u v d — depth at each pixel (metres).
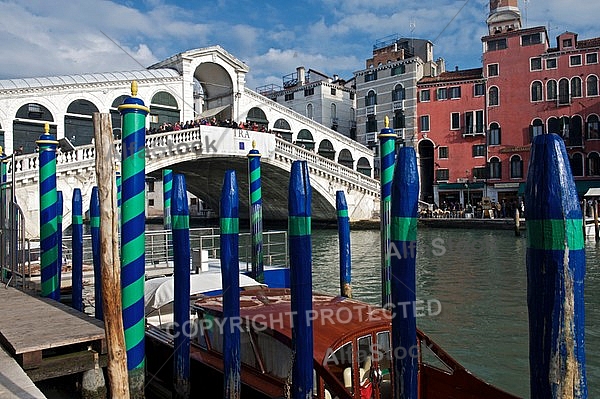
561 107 36.69
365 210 35.84
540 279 2.84
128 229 5.80
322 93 46.22
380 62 44.00
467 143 39.62
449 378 6.05
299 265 4.70
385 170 8.70
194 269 12.89
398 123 42.19
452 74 41.75
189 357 6.62
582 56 36.16
